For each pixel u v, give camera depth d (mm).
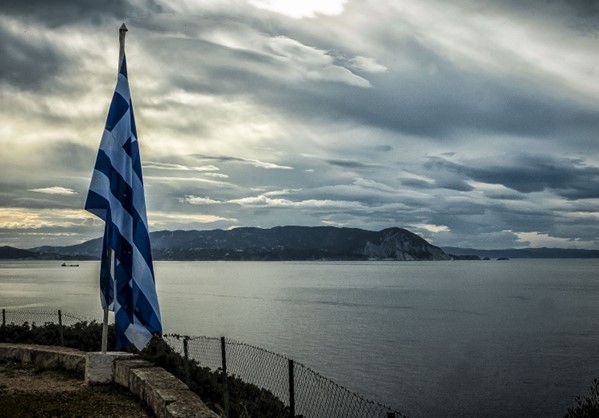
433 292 148125
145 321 11641
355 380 39656
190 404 8938
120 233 11672
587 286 177625
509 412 33031
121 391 11312
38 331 15969
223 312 89562
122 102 11945
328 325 73688
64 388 11555
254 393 13969
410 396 35875
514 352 54562
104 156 11664
